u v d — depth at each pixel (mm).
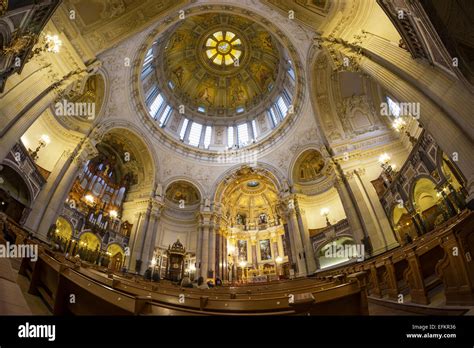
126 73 18938
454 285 4852
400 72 8461
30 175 12586
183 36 26188
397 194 13812
